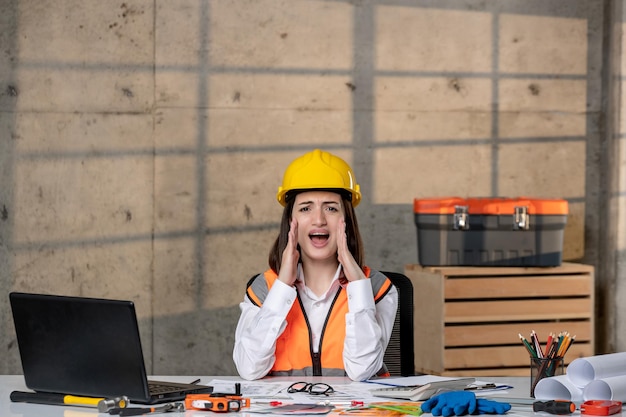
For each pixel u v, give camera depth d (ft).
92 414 8.11
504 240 18.17
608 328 20.81
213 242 20.16
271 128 20.26
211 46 20.07
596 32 21.27
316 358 10.56
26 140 19.67
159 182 19.98
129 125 19.89
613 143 20.71
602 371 8.66
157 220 20.01
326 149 20.43
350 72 20.47
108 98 19.83
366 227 20.57
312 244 10.72
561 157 21.18
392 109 20.61
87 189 19.81
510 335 18.02
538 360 8.93
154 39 19.92
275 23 20.24
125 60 19.86
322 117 20.40
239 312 20.26
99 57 19.80
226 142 20.15
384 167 20.61
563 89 21.17
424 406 8.21
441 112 20.76
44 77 19.67
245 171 20.20
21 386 9.63
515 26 20.98
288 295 10.32
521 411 8.29
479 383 9.62
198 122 20.06
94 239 19.86
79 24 19.72
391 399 8.80
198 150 20.08
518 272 18.03
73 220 19.80
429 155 20.72
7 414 8.14
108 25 19.80
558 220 18.22
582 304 18.31
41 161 19.71
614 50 20.68
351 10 20.45
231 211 20.18
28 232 19.71
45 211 19.72
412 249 20.70
